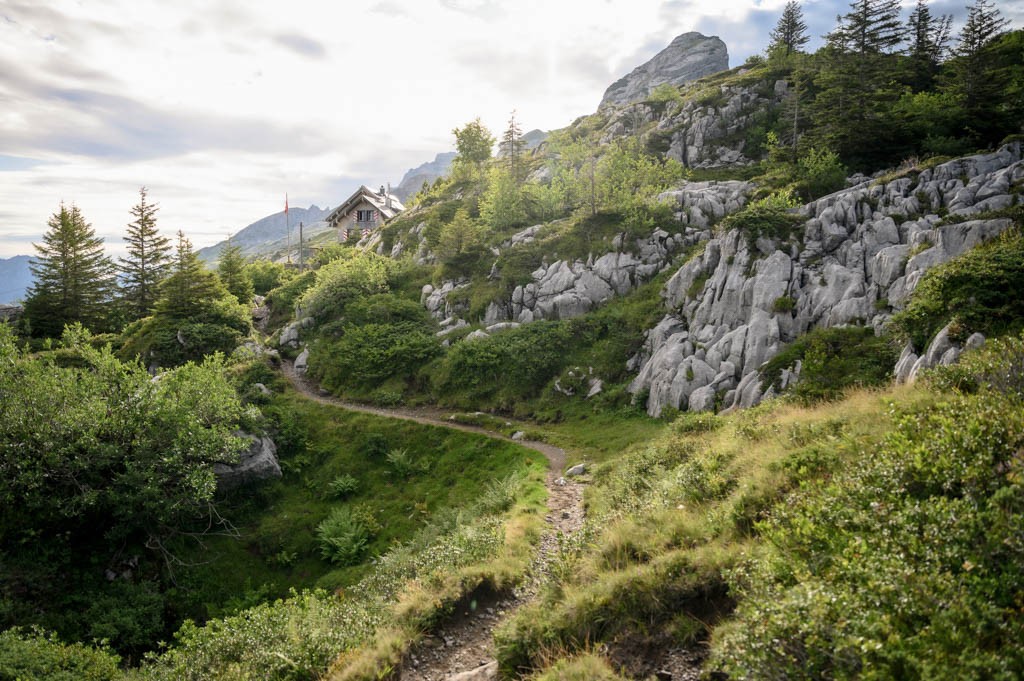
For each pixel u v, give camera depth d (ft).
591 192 171.01
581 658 25.20
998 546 18.35
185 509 87.76
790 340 97.96
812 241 109.09
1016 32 184.44
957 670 14.25
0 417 79.82
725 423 69.36
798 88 199.82
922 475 24.34
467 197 255.29
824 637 16.92
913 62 210.18
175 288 162.50
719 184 164.35
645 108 284.00
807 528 23.58
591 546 36.58
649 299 133.28
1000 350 34.73
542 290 152.46
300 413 127.75
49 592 71.92
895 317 69.82
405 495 102.37
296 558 90.38
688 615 25.72
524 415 119.75
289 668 34.65
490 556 45.60
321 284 183.42
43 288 189.98
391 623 36.58
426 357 146.20
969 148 134.62
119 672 52.60
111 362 97.60
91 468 82.89
